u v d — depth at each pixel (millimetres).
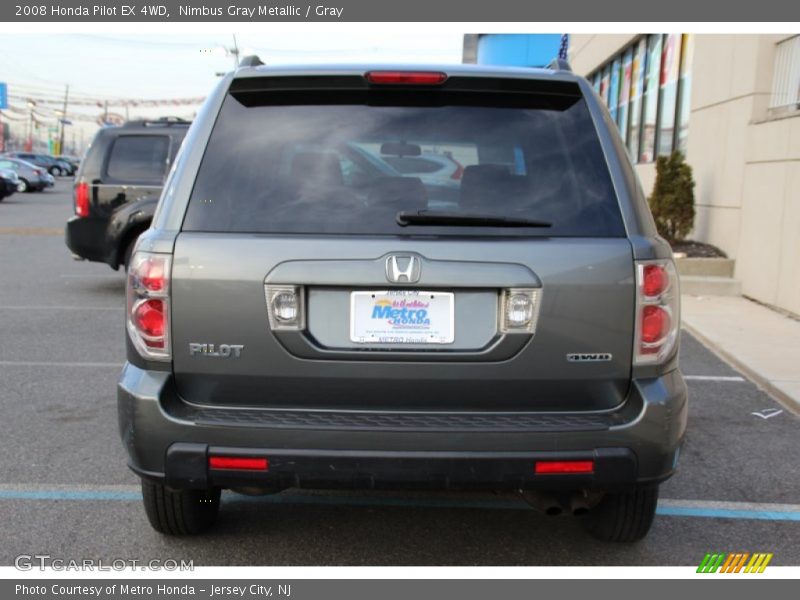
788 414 5695
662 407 2816
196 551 3520
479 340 2803
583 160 2982
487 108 3104
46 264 13109
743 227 10422
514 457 2752
